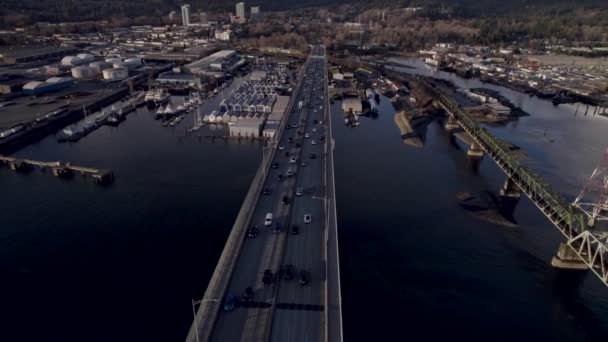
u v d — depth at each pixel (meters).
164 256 78.88
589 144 158.00
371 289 73.75
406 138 155.25
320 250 71.19
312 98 194.50
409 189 112.38
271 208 85.69
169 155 131.50
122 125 163.00
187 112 180.50
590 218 89.62
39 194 103.31
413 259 82.19
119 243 82.69
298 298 59.53
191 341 50.66
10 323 63.00
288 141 130.50
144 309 66.06
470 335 64.50
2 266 75.31
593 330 66.62
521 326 66.81
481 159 138.12
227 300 57.75
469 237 90.25
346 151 141.12
